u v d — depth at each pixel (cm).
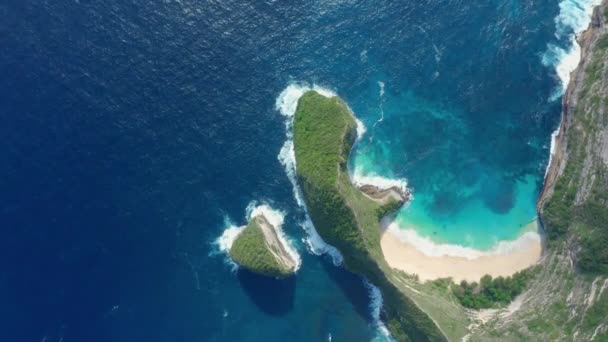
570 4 12600
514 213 12119
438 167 12344
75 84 12538
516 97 12506
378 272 11394
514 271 11856
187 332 11762
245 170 12250
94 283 11781
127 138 12269
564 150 11862
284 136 12369
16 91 12506
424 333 11131
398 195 12212
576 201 11412
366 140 12425
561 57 12450
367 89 12625
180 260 11938
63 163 12169
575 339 10638
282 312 11919
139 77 12581
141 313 11750
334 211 11325
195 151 12262
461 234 12156
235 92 12569
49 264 11806
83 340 11631
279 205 12169
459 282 11925
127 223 11975
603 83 11531
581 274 11081
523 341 10956
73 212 11981
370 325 11825
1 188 12044
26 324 11612
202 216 12069
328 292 11950
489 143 12388
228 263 11938
